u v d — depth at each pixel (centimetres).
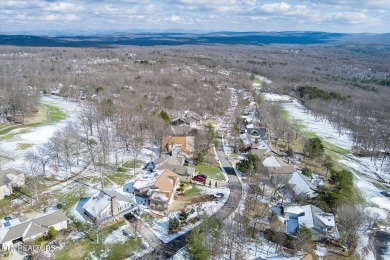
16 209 8119
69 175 9906
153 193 8562
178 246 7088
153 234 7456
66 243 7025
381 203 10025
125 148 12038
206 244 6731
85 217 7912
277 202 9206
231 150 12656
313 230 7762
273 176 9869
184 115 15825
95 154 11338
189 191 9356
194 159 11312
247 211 8519
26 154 11044
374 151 14350
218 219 7844
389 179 11856
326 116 19262
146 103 16888
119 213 7950
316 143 12519
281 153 12575
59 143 10738
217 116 17325
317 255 7256
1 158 10725
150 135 13112
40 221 7225
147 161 11112
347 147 14862
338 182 9956
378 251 7775
